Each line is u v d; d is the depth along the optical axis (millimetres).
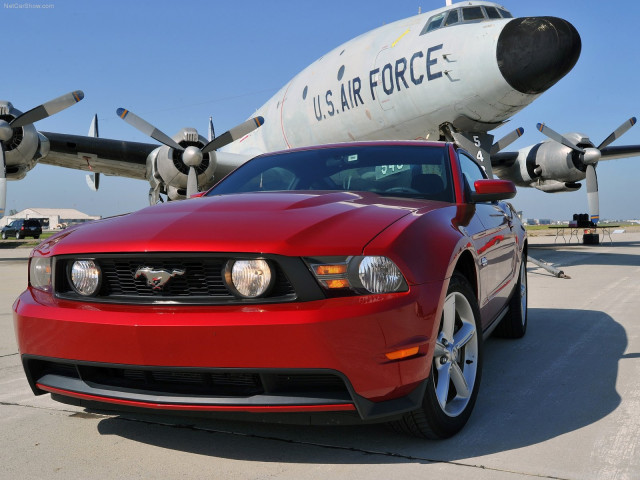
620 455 1870
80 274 1920
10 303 6121
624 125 12812
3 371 3201
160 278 1798
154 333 1735
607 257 11805
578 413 2322
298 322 1672
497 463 1820
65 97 11469
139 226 2004
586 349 3521
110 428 2217
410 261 1866
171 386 1846
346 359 1694
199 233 1862
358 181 2787
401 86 9133
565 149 13703
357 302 1728
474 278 2416
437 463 1827
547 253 13242
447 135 9203
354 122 10242
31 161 12125
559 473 1731
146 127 11133
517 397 2566
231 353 1699
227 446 1999
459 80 8336
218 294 1787
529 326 4340
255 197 2363
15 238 40000
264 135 13539
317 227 1882
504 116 8734
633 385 2715
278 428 2166
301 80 11922
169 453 1950
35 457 1938
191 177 11211
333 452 1931
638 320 4469
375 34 10250
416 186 2695
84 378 1926
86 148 12898
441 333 2100
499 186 2631
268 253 1736
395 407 1790
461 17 8773
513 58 7754
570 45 7621
